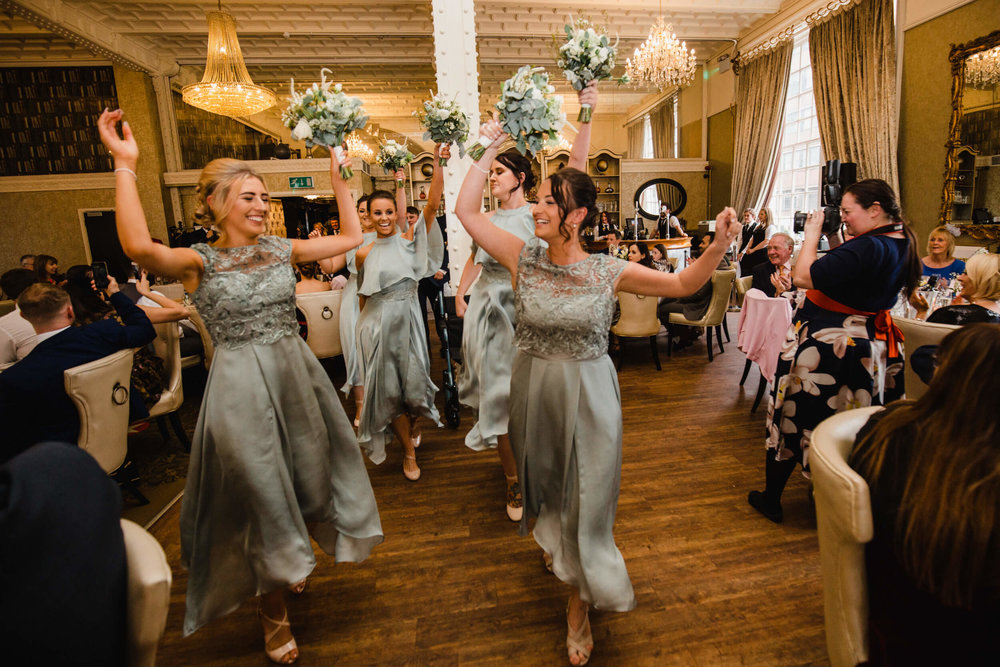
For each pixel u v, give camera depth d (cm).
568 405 149
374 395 267
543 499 165
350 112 167
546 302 146
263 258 155
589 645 161
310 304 398
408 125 1580
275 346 157
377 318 266
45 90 977
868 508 90
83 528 66
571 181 138
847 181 326
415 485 278
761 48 922
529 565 208
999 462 75
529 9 824
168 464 318
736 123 1006
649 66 730
